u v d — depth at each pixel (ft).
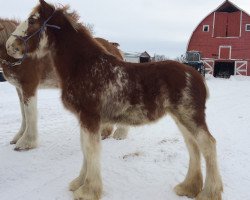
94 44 17.19
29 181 18.84
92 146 16.03
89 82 16.11
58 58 17.16
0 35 22.99
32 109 24.09
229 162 21.93
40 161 21.94
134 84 15.88
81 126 16.29
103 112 16.19
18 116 34.09
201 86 15.96
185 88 15.52
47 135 27.81
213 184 15.62
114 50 27.78
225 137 28.17
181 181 18.89
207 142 15.43
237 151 24.31
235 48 123.03
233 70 124.47
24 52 17.74
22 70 23.35
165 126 32.01
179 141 26.66
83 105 16.19
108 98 16.01
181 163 21.61
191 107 15.51
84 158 17.39
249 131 30.63
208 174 15.70
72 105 16.60
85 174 17.46
